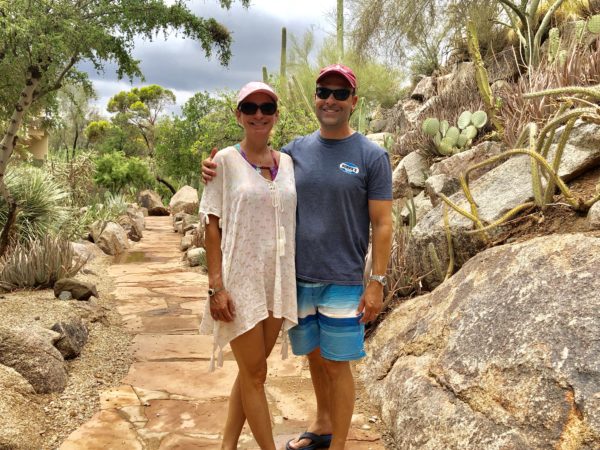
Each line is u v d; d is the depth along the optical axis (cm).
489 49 934
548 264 286
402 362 348
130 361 435
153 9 837
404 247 499
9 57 747
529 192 420
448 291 357
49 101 966
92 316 514
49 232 881
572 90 307
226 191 263
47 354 370
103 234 1062
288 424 332
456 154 621
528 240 347
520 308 277
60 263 638
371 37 1095
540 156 353
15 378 332
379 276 270
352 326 271
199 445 304
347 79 261
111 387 382
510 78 825
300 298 278
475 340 290
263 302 262
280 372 413
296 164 279
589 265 268
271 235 262
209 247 266
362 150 271
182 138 2350
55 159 1616
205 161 265
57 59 764
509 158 509
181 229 1407
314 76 1487
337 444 276
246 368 268
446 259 448
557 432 221
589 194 380
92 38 773
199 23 880
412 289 471
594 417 212
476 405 264
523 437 232
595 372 224
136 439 309
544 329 255
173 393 374
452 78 1002
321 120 269
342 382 275
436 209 491
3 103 903
